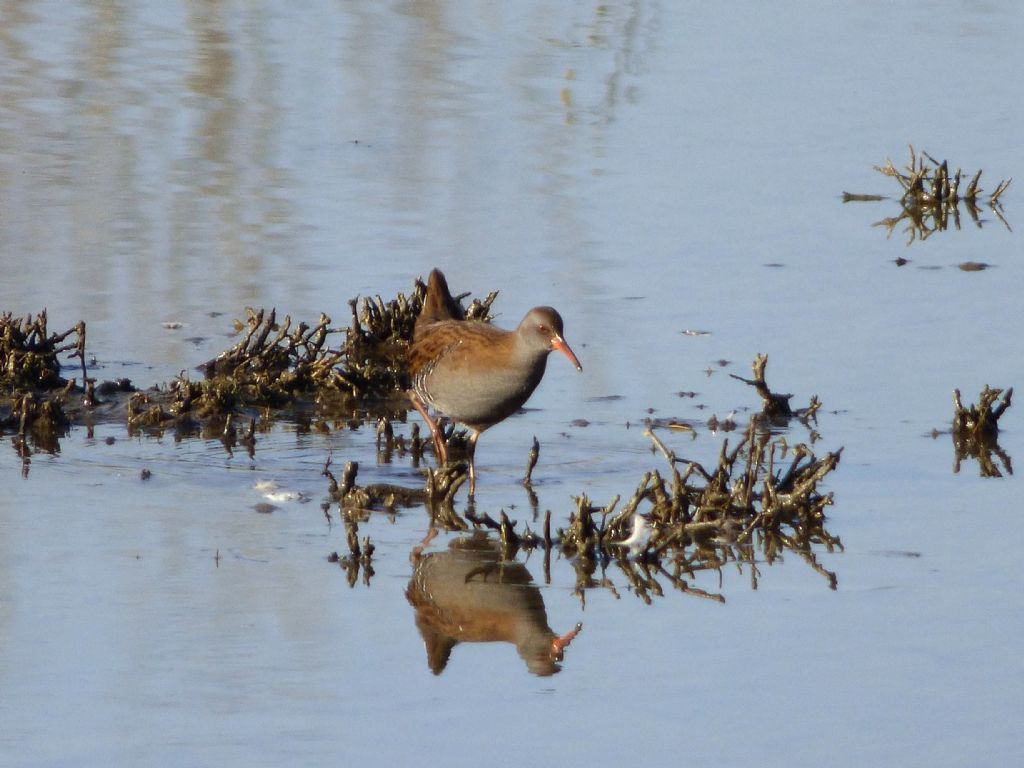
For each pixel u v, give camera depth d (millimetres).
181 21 27156
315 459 12633
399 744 8086
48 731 8141
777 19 28609
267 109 22312
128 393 13797
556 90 23734
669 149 21234
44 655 8945
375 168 19938
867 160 21109
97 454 12484
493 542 11031
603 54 25844
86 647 9062
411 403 14234
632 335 15234
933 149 21547
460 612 9773
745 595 10086
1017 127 22547
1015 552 10641
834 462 11539
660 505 11312
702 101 23484
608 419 13438
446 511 11570
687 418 13406
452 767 7863
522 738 8164
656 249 17547
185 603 9688
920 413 13461
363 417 13852
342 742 8094
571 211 18609
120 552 10453
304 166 19906
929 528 11125
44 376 13898
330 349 14953
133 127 21219
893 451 12680
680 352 14852
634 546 10859
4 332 14117
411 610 9750
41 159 19672
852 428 13180
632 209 18828
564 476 12281
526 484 12109
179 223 17672
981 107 23453
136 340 14844
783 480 11727
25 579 9961
